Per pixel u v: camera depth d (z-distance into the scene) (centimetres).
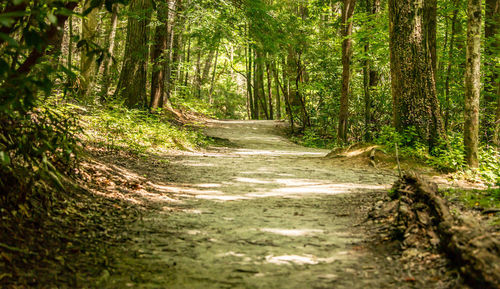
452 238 343
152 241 432
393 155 1077
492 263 290
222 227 500
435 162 978
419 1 1100
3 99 347
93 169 690
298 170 1036
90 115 1120
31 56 391
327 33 2388
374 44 1808
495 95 1656
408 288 313
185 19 1598
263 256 398
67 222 434
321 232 479
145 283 329
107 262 363
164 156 1178
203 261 383
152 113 1655
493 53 1658
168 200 646
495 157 1037
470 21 950
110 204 550
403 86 1117
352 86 2344
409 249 387
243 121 3147
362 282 332
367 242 435
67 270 334
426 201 454
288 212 584
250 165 1119
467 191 673
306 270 362
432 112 1101
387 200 583
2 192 385
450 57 1675
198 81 3997
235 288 324
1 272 298
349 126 2328
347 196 696
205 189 761
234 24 1504
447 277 320
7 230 356
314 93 2773
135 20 1545
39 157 472
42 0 347
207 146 1650
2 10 365
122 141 1056
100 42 1521
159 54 1773
